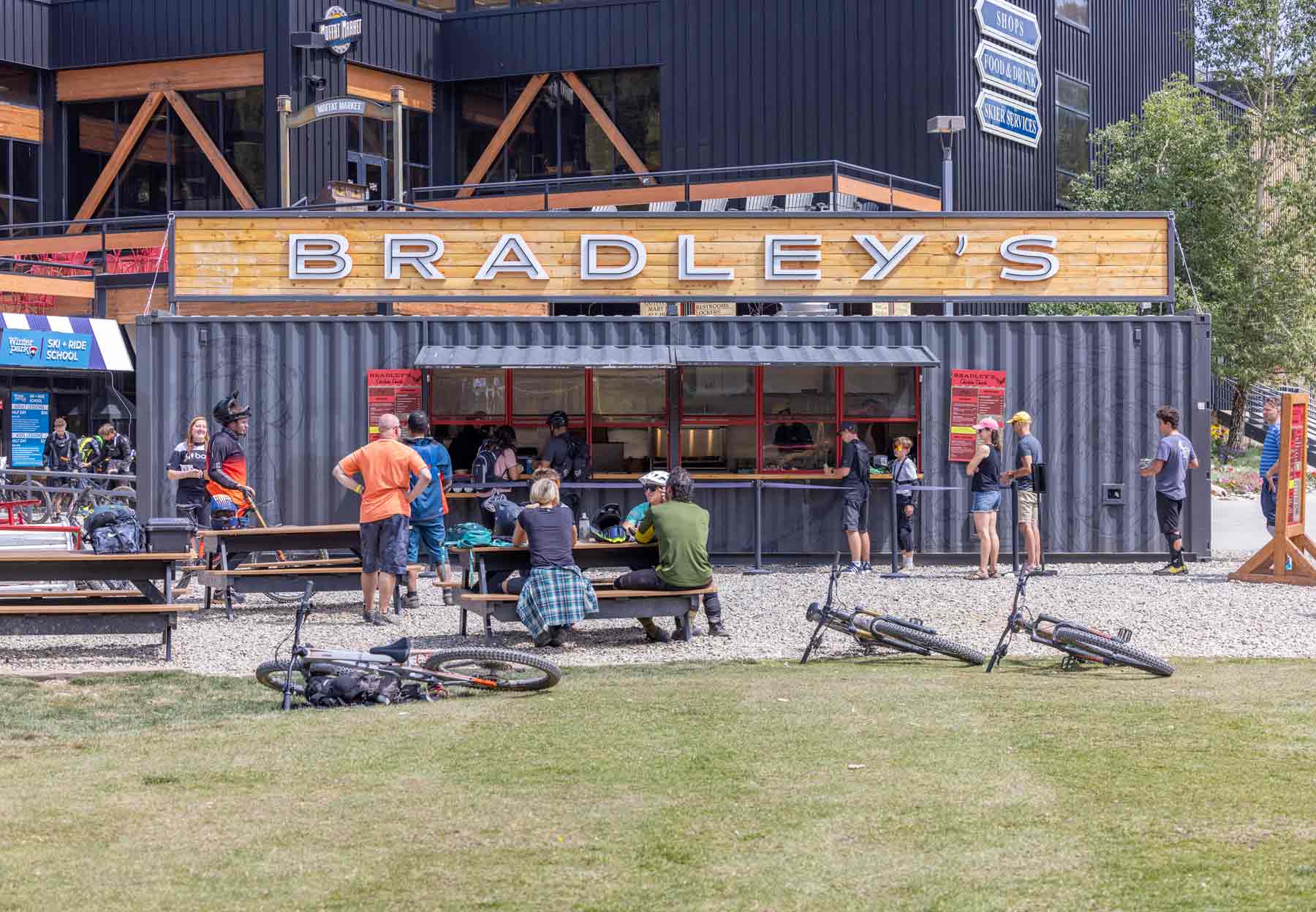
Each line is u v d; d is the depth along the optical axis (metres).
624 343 16.62
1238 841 5.16
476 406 16.69
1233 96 40.91
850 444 15.55
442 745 7.09
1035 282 16.78
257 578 12.48
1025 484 14.95
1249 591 13.46
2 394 26.94
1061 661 9.95
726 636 11.27
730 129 30.69
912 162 29.22
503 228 16.77
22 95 33.19
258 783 6.31
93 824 5.62
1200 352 16.61
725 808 5.77
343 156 31.47
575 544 11.45
